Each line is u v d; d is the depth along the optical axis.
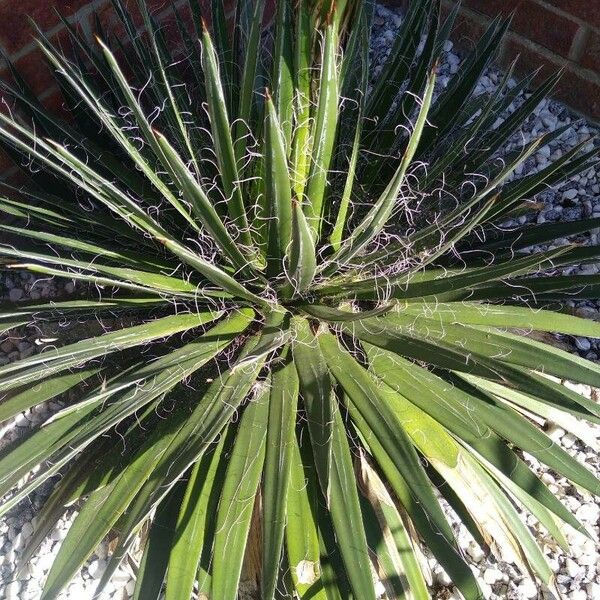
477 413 1.18
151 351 1.36
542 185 1.60
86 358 1.13
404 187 1.47
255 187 1.25
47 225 1.47
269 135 1.01
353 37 1.18
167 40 1.84
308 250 1.09
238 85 1.47
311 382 1.16
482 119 1.39
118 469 1.23
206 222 1.12
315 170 1.18
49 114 1.47
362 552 1.07
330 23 1.04
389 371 1.22
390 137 1.49
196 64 1.61
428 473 1.28
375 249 1.44
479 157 1.49
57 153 1.17
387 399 1.23
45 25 1.60
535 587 1.37
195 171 1.37
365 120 1.49
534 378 1.06
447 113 1.51
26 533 1.44
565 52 1.85
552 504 1.10
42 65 1.64
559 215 1.79
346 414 1.27
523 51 1.94
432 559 1.40
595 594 1.36
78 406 1.04
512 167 1.08
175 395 1.32
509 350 1.19
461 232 1.08
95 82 1.64
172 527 1.21
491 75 2.01
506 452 1.10
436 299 1.26
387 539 1.23
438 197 1.50
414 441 1.21
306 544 1.16
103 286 1.41
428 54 1.50
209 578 1.19
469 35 2.03
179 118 1.24
